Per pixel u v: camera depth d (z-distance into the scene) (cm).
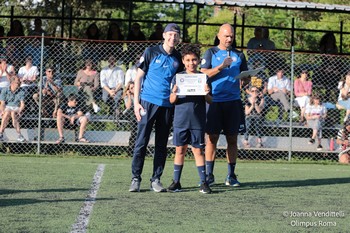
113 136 1427
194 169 1188
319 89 1528
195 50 859
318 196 888
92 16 2002
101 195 844
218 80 938
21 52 1456
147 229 643
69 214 707
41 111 1391
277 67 1548
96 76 1430
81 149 1426
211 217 714
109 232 625
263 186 980
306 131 1463
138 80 866
